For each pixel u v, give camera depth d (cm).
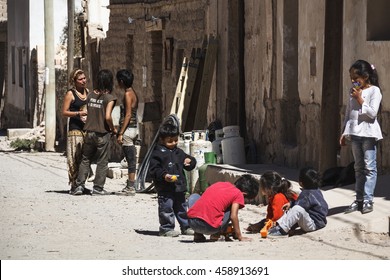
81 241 1714
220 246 1636
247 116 2895
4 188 2725
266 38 2720
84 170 2534
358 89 1772
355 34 2208
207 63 3069
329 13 2223
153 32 4031
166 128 1781
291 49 2617
